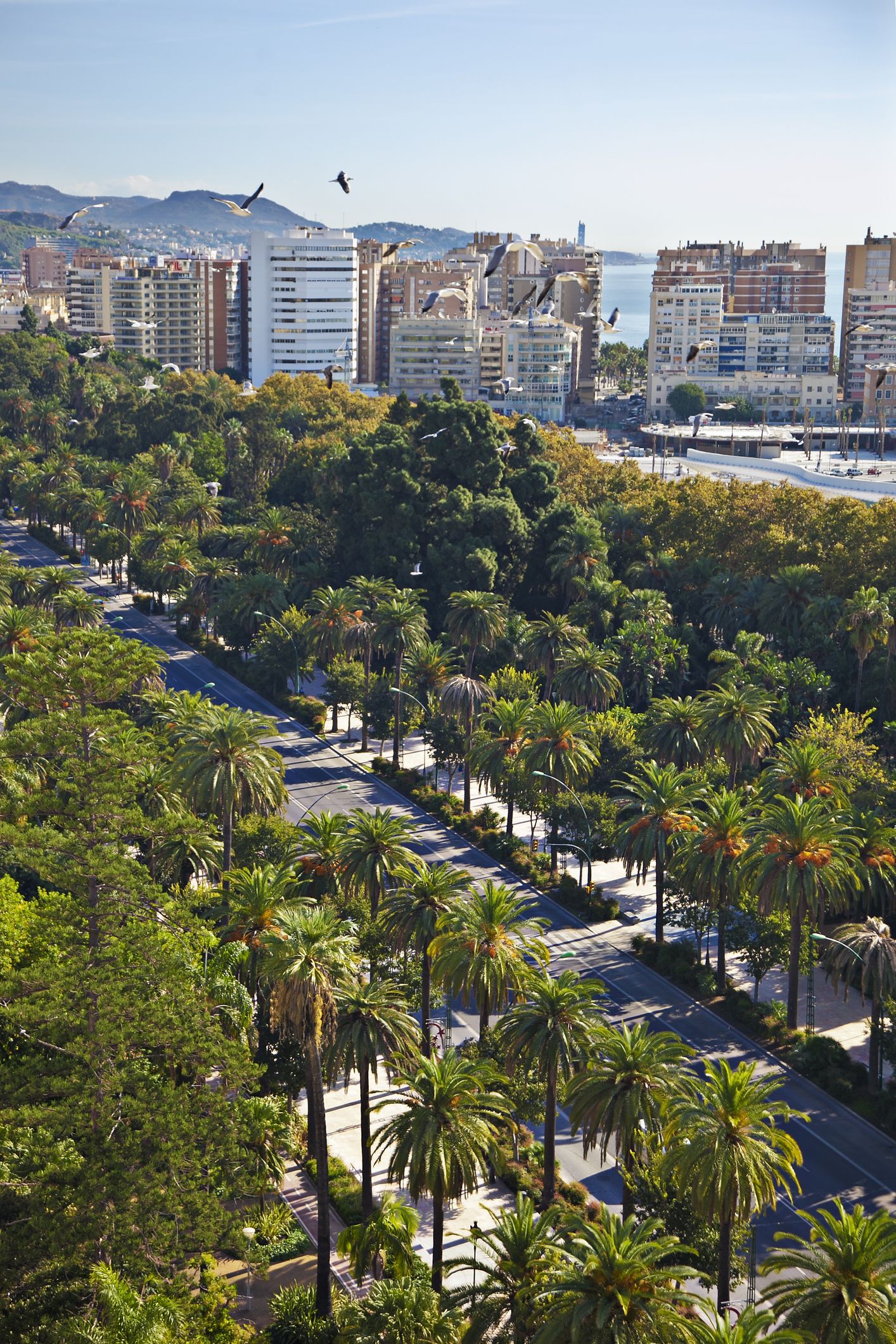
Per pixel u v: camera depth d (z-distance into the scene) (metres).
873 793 124.62
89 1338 61.69
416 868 105.88
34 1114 70.31
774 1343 56.50
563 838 133.25
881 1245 59.78
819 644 165.62
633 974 112.81
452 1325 65.81
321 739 170.88
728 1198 68.00
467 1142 70.88
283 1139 79.94
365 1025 80.88
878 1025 95.19
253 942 86.81
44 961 78.50
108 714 103.44
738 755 130.38
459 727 150.25
